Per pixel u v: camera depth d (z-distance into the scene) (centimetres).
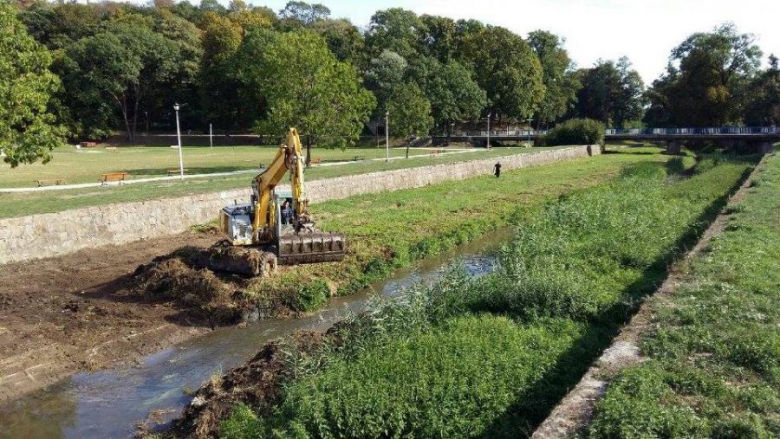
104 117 8362
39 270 2027
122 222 2455
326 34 9456
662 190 3469
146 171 4584
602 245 1898
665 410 749
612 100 10569
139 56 8419
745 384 848
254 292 1723
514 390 975
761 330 1002
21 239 2139
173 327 1580
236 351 1461
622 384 831
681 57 8425
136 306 1697
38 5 9331
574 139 7719
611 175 4909
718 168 4428
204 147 7931
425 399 944
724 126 7712
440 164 4534
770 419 741
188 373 1340
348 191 3553
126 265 2109
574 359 1106
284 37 4597
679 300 1184
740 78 8006
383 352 1123
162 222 2609
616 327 1290
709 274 1341
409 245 2345
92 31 8825
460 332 1204
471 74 8706
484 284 1498
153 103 9131
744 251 1510
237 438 942
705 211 2628
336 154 6288
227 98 8788
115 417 1149
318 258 1848
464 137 8506
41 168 4859
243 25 10006
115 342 1477
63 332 1515
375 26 9838
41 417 1155
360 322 1266
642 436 697
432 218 2906
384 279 2042
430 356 1082
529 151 6431
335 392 980
